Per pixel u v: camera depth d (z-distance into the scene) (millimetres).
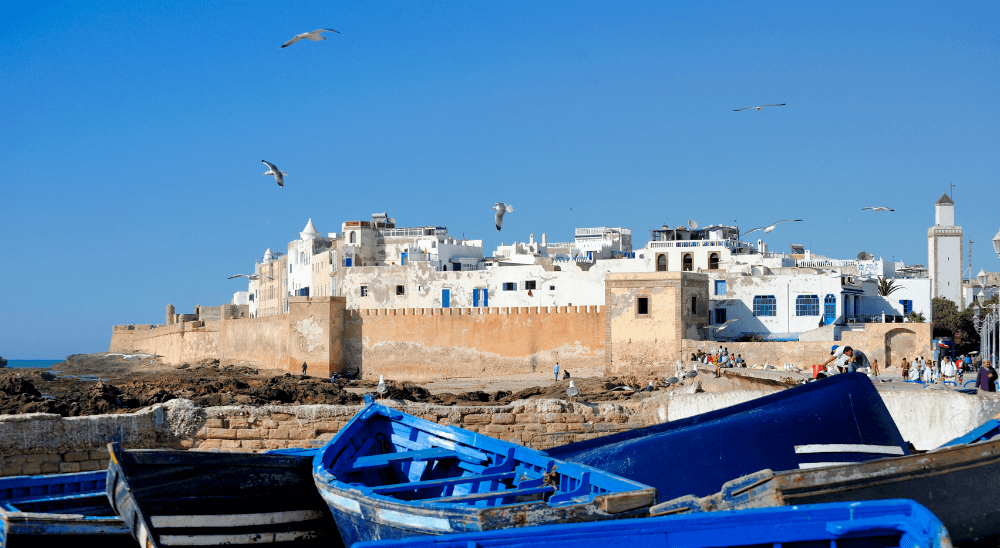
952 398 28641
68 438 23984
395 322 74812
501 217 41094
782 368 52312
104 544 16734
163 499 16453
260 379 59969
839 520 11891
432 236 109688
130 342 155125
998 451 15547
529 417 29641
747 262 91250
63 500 18172
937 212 125750
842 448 17953
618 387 45094
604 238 123812
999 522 15477
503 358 71125
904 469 14492
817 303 67500
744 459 17859
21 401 27094
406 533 14906
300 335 76688
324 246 114125
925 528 11562
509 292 80875
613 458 18469
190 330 112625
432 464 20328
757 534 12023
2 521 15977
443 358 72875
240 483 17562
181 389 37219
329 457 19047
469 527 13867
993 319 40594
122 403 28500
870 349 54688
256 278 141500
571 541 12281
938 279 123312
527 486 17109
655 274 63969
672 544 12180
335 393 38312
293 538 18234
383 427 21312
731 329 68688
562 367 69375
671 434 18828
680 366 54875
